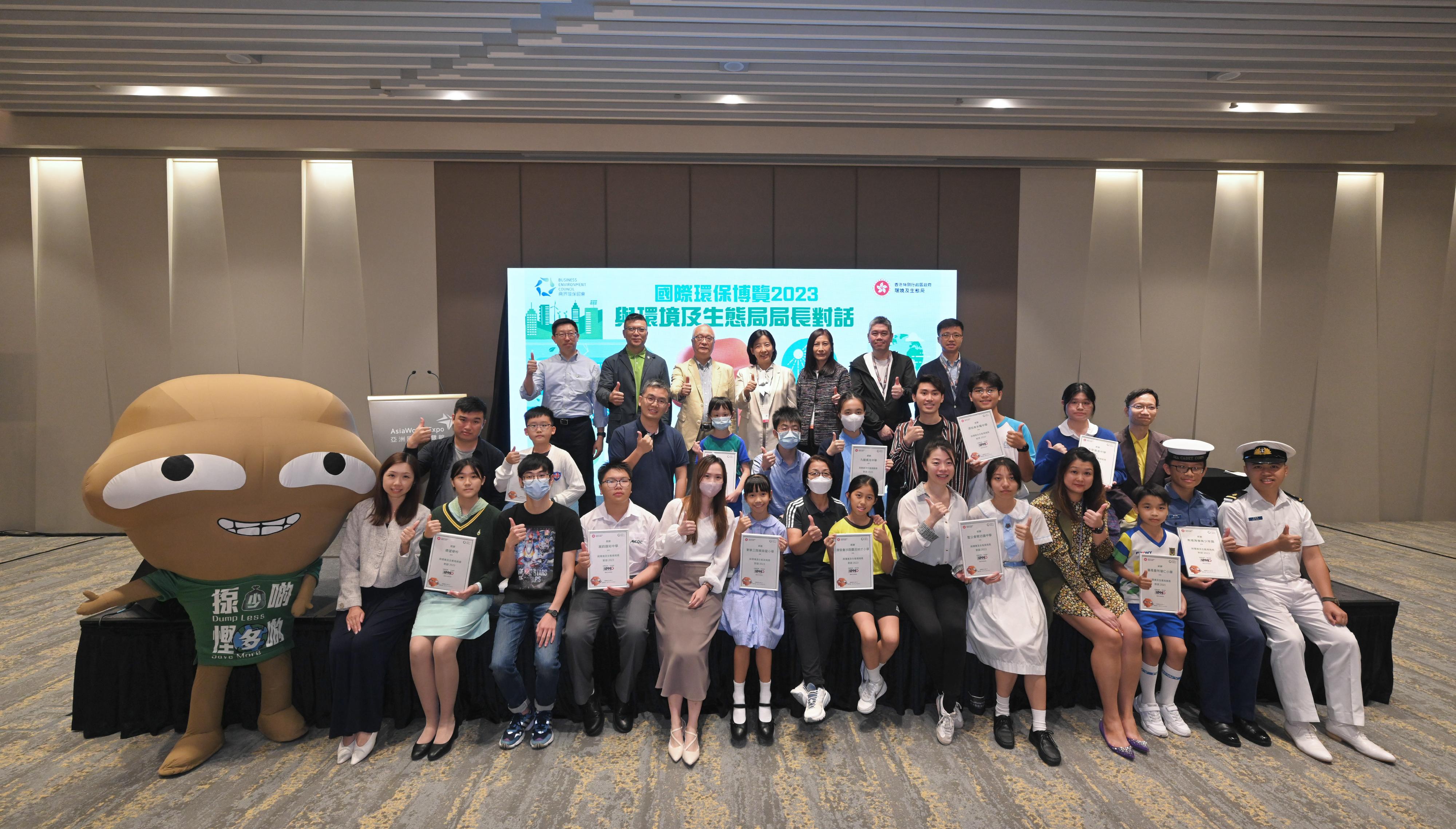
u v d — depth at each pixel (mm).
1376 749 2715
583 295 6121
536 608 2926
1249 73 5055
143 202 6055
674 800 2455
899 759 2711
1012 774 2611
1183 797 2471
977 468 3395
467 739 2871
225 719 2973
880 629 2891
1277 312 6578
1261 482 3062
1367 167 6434
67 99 5395
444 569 2789
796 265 6312
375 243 6152
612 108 5688
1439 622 4109
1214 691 2865
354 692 2695
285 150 5922
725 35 4484
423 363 6234
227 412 2674
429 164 6152
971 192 6375
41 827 2322
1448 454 6762
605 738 2871
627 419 4836
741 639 2816
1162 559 2838
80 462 6184
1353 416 6711
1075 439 3500
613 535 2873
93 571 5082
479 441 3516
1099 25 4344
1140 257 6477
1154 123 5980
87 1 4062
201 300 6176
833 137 6070
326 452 2787
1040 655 2738
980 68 5059
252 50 4641
